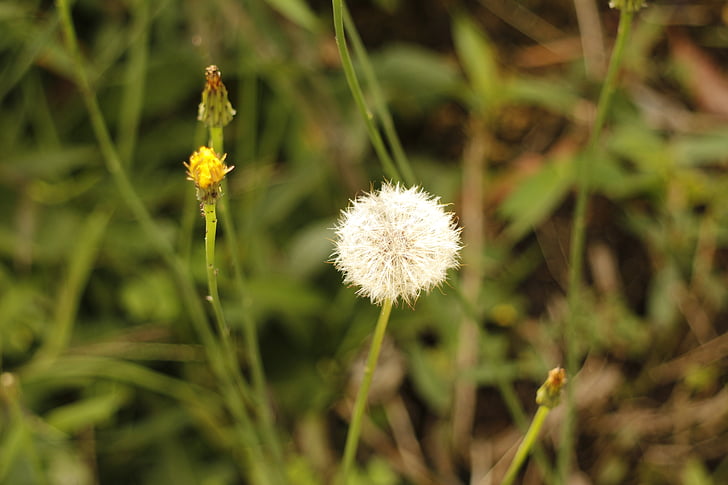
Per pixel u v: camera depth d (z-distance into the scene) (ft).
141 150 3.29
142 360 3.18
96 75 3.24
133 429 3.13
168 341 3.16
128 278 3.18
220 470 3.13
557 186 3.15
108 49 3.31
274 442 2.78
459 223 3.34
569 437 2.82
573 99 3.46
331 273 3.21
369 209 2.44
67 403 3.17
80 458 3.10
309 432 3.16
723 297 3.30
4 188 3.19
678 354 3.30
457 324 3.15
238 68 3.21
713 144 3.22
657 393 3.29
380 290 2.42
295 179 3.18
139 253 3.18
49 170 3.21
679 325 3.32
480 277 3.23
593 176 3.18
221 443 3.13
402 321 3.18
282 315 3.18
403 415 3.23
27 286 3.16
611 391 3.26
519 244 3.45
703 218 3.32
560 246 3.44
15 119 3.27
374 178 3.32
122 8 3.34
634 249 3.44
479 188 3.41
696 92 3.49
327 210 3.25
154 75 3.23
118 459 3.12
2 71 3.26
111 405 3.05
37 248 3.18
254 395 2.74
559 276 3.41
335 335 3.22
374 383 3.22
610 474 3.22
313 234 3.14
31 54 3.09
